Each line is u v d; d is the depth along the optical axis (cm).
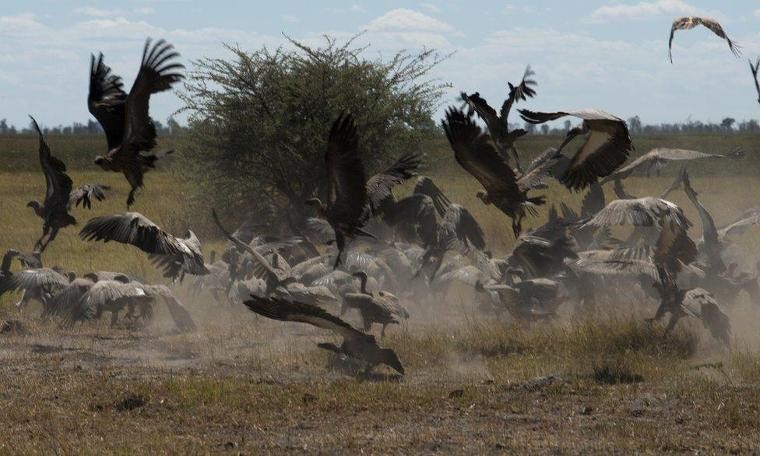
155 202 14275
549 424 3322
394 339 4759
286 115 10175
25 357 4603
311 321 3281
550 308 5141
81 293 5156
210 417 3472
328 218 3831
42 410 3550
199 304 6397
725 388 3744
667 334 4609
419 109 10444
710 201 11969
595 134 3222
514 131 3875
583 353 4500
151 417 3503
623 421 3322
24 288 5422
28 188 18188
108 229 3662
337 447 3078
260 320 5638
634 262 4591
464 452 3003
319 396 3703
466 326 5300
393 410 3547
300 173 10212
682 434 3172
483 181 3659
